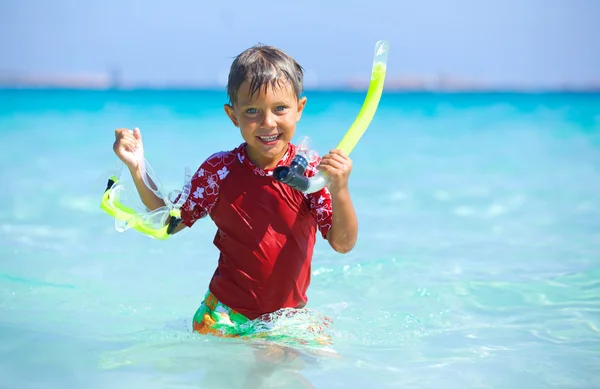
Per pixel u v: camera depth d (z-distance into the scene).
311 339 3.79
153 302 4.68
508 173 10.72
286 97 3.62
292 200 3.81
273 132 3.63
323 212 3.81
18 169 10.70
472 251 6.09
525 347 3.77
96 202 8.30
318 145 13.98
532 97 40.38
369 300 4.73
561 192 9.05
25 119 20.88
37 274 5.30
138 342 3.75
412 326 4.17
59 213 7.70
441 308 4.54
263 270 3.81
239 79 3.61
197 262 5.81
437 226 7.13
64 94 40.03
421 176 10.48
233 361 3.41
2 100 32.12
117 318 4.30
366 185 9.68
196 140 14.68
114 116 22.56
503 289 4.94
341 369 3.36
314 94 46.56
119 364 3.38
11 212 7.70
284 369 3.33
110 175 4.00
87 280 5.18
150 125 18.92
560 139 15.68
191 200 3.89
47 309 4.46
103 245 6.33
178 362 3.41
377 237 6.66
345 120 21.50
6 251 6.02
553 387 3.18
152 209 3.94
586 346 3.79
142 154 3.89
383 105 33.16
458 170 11.09
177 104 30.98
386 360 3.52
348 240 3.72
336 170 3.43
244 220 3.82
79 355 3.52
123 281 5.19
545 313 4.41
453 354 3.64
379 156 12.90
